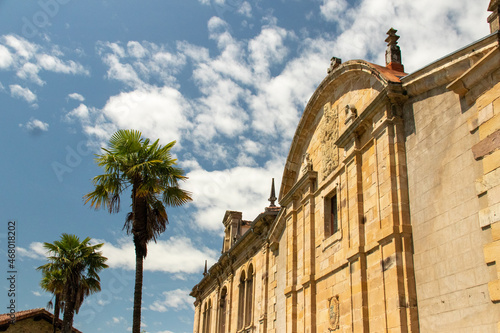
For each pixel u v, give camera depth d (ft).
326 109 82.48
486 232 42.70
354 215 65.98
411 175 55.36
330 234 76.64
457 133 48.49
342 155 74.18
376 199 60.34
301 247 85.20
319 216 80.12
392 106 59.52
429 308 48.57
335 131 77.82
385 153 59.11
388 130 58.95
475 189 44.70
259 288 110.11
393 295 52.95
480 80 45.29
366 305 59.31
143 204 77.15
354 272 62.95
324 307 72.84
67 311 120.16
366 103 68.54
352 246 65.41
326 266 74.08
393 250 54.13
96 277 129.80
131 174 77.05
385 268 55.47
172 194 81.25
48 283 127.85
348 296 64.49
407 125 57.72
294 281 85.46
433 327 47.55
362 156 66.90
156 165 78.74
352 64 70.64
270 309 99.60
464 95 48.03
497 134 42.47
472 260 43.80
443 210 48.88
